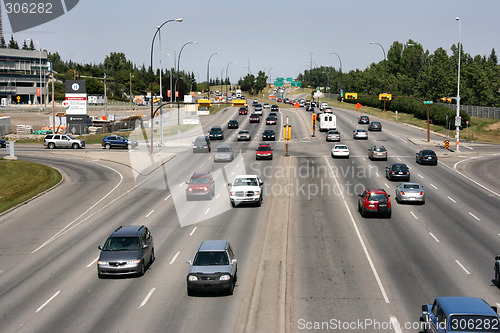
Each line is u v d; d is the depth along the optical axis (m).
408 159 58.72
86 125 90.69
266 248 25.47
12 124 100.19
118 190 43.00
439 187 43.34
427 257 24.00
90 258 24.66
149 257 23.12
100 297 19.05
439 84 112.00
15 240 28.59
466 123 79.38
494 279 20.70
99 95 179.88
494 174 49.78
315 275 21.39
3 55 166.75
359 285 20.06
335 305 17.92
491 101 107.56
